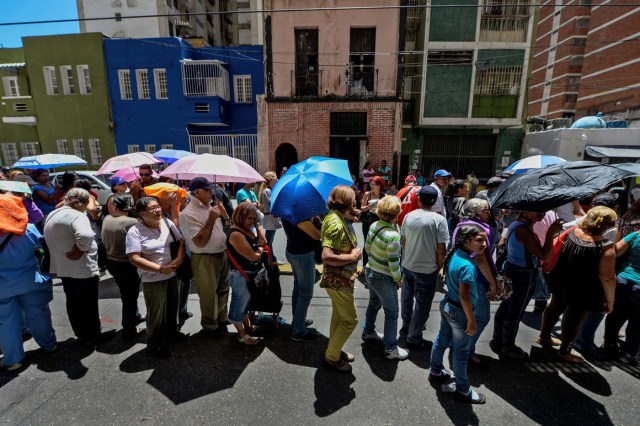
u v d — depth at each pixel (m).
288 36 13.39
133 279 3.51
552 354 3.40
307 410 2.62
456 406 2.67
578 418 2.55
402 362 3.25
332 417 2.55
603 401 2.74
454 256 2.61
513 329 3.27
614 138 11.48
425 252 3.26
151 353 3.28
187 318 4.13
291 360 3.26
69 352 3.37
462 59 13.42
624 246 3.19
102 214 5.17
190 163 4.03
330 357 3.08
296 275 3.61
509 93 13.48
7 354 3.03
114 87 16.53
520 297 3.19
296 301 3.85
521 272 3.16
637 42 23.73
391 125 13.38
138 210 3.12
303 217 3.13
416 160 14.72
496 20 13.21
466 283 2.45
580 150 11.74
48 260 3.20
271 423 2.48
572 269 3.07
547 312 3.41
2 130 17.91
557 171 2.80
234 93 16.98
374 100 13.28
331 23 13.22
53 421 2.49
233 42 45.25
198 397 2.75
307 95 13.80
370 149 13.59
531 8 12.91
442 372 2.95
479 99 13.55
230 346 3.50
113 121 16.73
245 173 4.11
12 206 2.99
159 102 16.39
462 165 14.62
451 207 5.60
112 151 16.95
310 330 3.70
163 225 3.29
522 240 3.08
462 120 13.64
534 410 2.63
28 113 17.16
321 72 13.51
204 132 17.20
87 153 17.11
